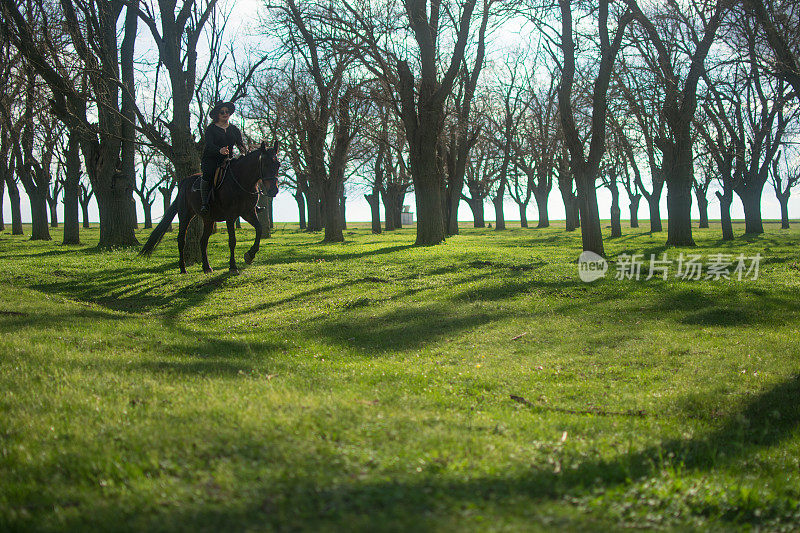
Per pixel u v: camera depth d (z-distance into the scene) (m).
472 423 5.66
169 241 34.94
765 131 34.78
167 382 6.54
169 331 10.88
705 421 6.73
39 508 3.54
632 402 7.29
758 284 16.88
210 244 33.06
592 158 23.83
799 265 20.56
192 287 17.62
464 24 28.22
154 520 3.33
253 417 5.05
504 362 9.23
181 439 4.52
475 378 8.07
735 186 44.94
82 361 7.32
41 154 41.53
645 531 3.59
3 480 3.91
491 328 11.89
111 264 22.38
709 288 16.19
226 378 7.02
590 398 7.45
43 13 23.80
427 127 30.05
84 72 23.91
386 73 29.03
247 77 24.48
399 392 7.07
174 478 3.90
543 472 4.36
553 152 47.34
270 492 3.66
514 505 3.68
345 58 32.84
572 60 23.95
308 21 28.88
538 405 7.03
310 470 4.01
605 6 23.47
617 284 17.16
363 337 11.29
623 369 8.85
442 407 6.49
